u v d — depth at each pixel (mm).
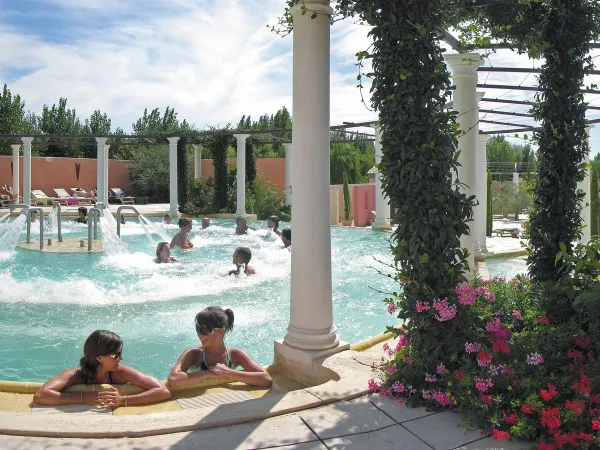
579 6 4773
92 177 29734
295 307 4227
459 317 3637
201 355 4152
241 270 8859
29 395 3738
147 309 6617
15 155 23891
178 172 24031
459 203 3670
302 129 4043
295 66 4043
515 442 2865
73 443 2812
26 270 9188
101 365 3727
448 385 3299
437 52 3650
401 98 3598
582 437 2666
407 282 3758
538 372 3357
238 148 21641
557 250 5020
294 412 3260
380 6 3602
